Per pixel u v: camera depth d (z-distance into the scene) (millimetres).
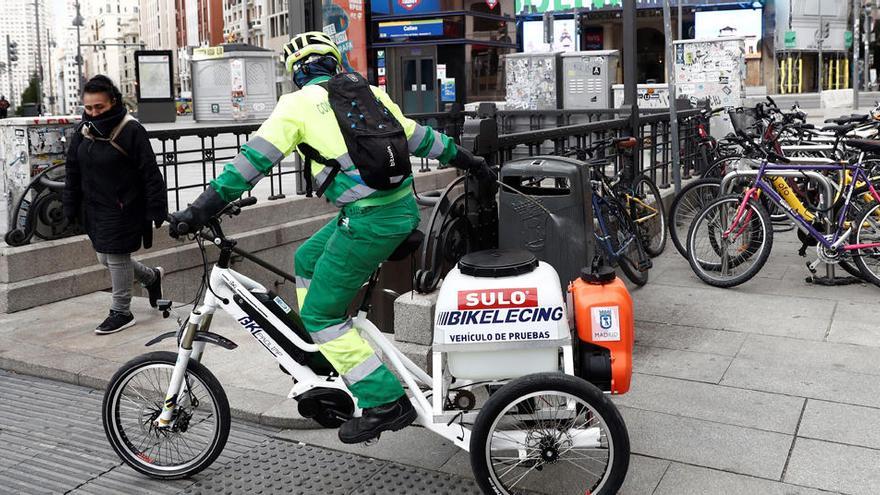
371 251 3447
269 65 25016
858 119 8578
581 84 13609
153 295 6379
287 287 8711
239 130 8211
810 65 40719
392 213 3443
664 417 4355
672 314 6105
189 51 68750
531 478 3686
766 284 6828
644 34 40594
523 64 13852
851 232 6500
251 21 58719
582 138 7828
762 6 38812
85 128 5594
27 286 6418
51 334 5844
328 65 3547
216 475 3898
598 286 3535
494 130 5156
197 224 3287
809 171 6609
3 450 4223
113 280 5871
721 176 9695
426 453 4039
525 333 3375
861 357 5141
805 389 4680
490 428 3297
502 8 27766
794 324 5797
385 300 6211
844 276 6902
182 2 83062
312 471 3908
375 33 27016
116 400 3863
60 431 4449
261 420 4406
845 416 4316
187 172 12945
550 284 3418
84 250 6891
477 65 27016
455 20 26172
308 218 9023
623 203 6895
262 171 3322
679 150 10328
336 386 3609
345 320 3594
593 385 3404
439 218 5047
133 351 5473
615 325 3469
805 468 3783
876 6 41719
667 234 8562
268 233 8367
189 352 3736
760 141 8359
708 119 11195
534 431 3357
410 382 3617
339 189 3410
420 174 10664
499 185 5230
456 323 3398
